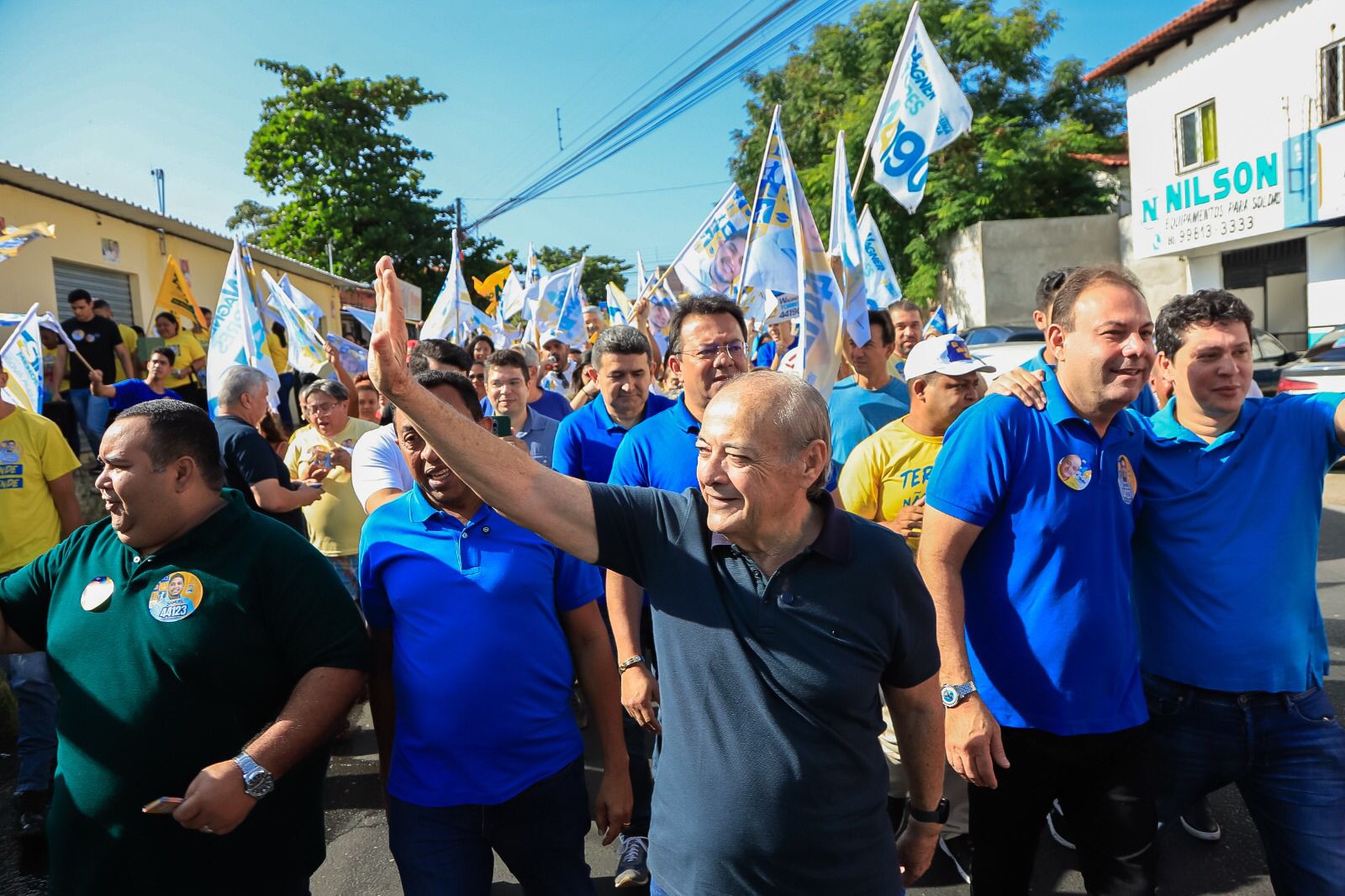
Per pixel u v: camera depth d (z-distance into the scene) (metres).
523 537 2.50
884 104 5.64
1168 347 2.63
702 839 1.88
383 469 3.83
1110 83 26.67
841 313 4.34
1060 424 2.42
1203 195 17.33
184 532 2.21
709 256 6.60
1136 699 2.46
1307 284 15.90
